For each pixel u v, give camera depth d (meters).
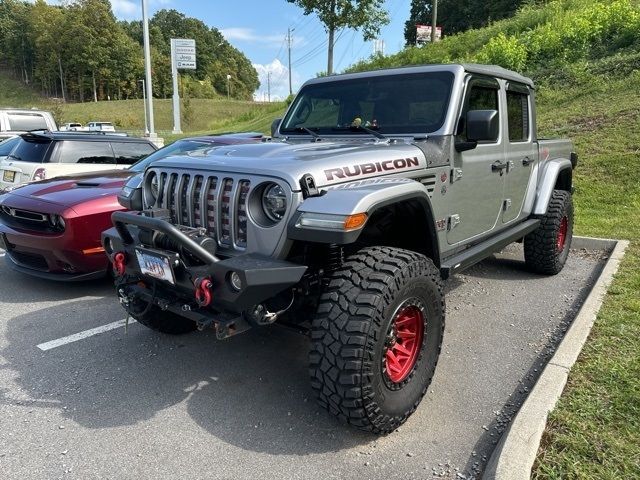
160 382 3.35
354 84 4.09
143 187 3.32
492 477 2.23
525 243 5.34
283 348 3.85
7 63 108.69
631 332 3.58
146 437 2.75
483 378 3.34
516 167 4.66
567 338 3.46
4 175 7.80
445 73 3.71
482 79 3.99
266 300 2.69
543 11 20.47
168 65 109.12
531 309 4.54
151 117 22.84
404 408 2.74
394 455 2.58
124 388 3.27
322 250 2.91
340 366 2.46
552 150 5.59
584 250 6.42
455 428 2.80
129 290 3.28
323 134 4.02
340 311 2.50
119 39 99.94
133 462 2.55
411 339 2.86
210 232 2.89
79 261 4.88
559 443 2.43
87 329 4.21
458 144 3.58
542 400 2.73
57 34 93.94
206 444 2.69
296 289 2.89
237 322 2.61
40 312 4.61
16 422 2.91
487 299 4.81
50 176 7.28
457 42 22.22
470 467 2.49
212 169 2.87
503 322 4.26
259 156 2.92
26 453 2.62
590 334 3.57
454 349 3.76
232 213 2.74
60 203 4.87
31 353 3.78
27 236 4.93
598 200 7.84
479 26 44.69
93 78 95.31
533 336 3.98
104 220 4.91
